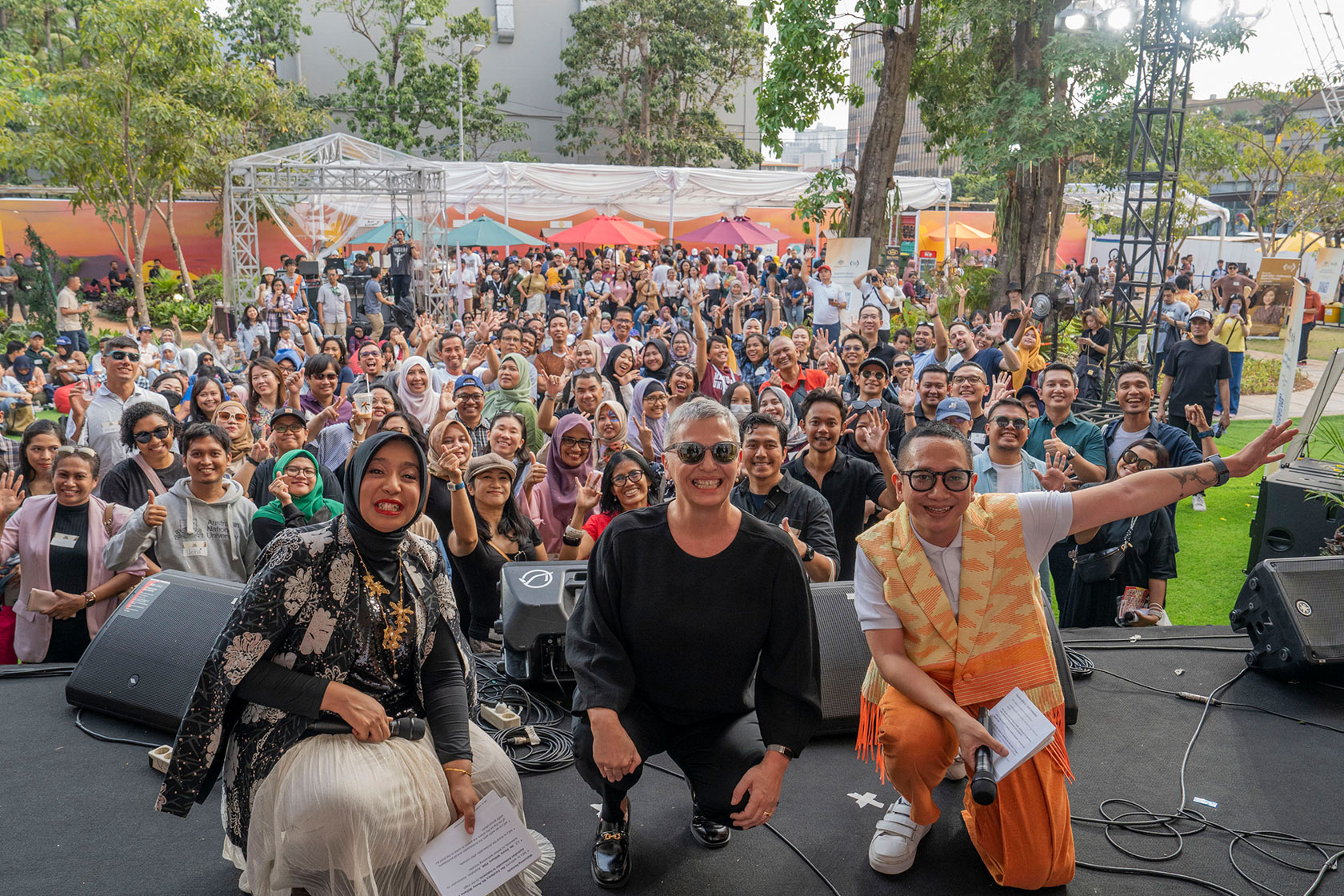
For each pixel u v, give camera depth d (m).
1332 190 32.50
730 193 27.19
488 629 4.47
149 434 4.93
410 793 2.33
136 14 17.45
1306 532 5.95
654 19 36.84
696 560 2.61
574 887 2.83
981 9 15.94
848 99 17.62
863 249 15.05
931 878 2.93
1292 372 8.49
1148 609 5.12
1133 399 5.75
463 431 4.91
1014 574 2.74
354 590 2.39
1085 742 3.78
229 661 2.29
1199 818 3.25
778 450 4.27
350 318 18.81
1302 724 3.94
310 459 4.57
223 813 2.53
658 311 19.00
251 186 18.58
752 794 2.55
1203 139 23.09
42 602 4.34
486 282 23.17
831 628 3.87
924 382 6.55
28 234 20.58
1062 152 15.91
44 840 3.04
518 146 42.06
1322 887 2.89
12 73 19.03
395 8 35.16
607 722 2.57
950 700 2.67
